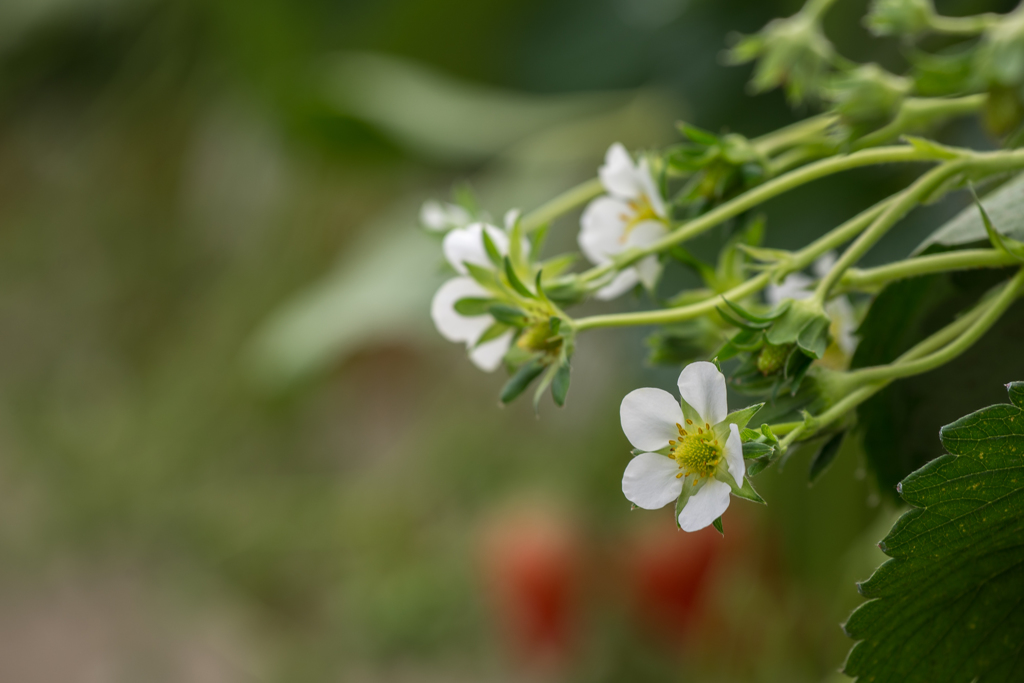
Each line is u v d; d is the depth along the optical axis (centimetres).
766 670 92
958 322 47
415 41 115
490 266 48
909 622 43
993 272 49
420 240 113
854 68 55
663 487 44
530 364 47
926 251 48
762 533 94
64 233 173
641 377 88
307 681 157
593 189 53
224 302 150
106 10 143
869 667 44
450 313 49
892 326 49
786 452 45
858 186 85
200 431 159
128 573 174
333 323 108
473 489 149
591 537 120
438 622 150
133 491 163
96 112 151
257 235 154
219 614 168
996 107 51
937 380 49
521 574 118
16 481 173
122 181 162
